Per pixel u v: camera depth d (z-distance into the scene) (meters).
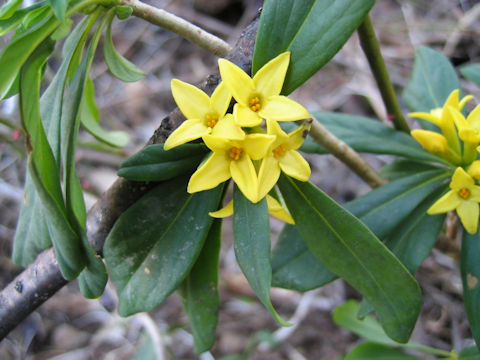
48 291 0.12
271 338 0.24
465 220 0.11
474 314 0.11
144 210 0.10
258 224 0.09
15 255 0.12
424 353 0.22
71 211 0.09
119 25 0.37
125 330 0.26
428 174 0.13
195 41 0.11
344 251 0.10
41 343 0.26
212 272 0.11
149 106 0.34
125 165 0.09
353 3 0.09
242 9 0.36
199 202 0.10
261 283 0.08
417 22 0.33
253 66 0.10
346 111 0.31
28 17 0.10
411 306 0.10
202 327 0.11
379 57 0.13
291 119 0.09
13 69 0.08
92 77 0.35
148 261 0.10
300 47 0.09
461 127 0.11
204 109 0.09
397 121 0.15
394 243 0.13
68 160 0.09
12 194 0.29
